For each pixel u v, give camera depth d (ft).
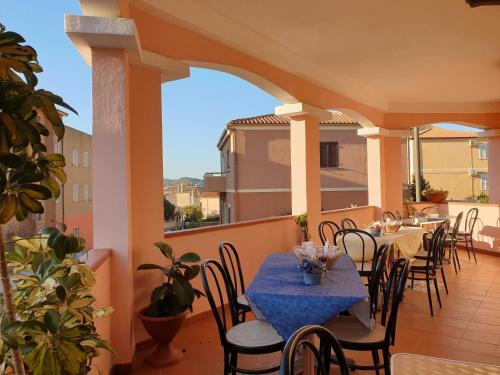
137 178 10.28
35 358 4.09
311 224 17.63
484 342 10.36
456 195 65.10
